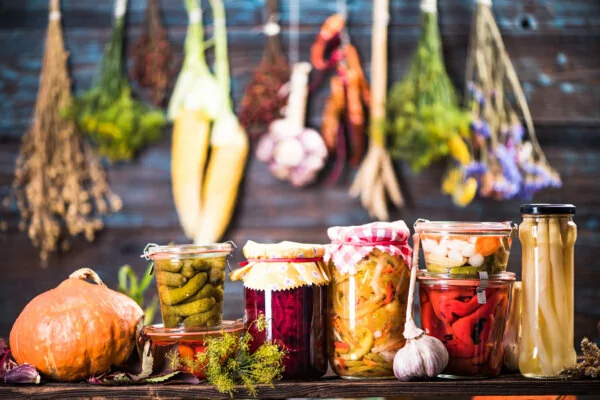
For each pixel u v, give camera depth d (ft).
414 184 9.21
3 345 4.46
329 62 9.09
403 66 9.21
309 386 4.20
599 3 9.29
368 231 4.34
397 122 8.67
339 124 9.07
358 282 4.33
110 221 9.17
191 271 4.31
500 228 4.34
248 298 4.43
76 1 9.17
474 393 4.21
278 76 8.79
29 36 9.19
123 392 4.17
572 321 4.38
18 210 9.12
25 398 4.16
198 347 4.31
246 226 9.18
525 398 4.81
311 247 4.42
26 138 9.02
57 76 8.93
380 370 4.33
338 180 9.14
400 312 4.36
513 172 8.91
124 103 8.71
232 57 9.20
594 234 9.24
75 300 4.35
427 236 4.41
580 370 4.25
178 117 8.88
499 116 9.09
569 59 9.30
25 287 9.08
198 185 8.89
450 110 8.70
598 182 9.24
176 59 9.16
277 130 8.82
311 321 4.35
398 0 9.22
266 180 9.19
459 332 4.30
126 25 9.13
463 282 4.29
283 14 9.18
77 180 8.93
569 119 9.28
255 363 4.20
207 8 9.16
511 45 9.30
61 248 9.11
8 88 9.16
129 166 9.17
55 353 4.22
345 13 9.16
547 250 4.35
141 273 9.14
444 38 9.24
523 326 4.40
